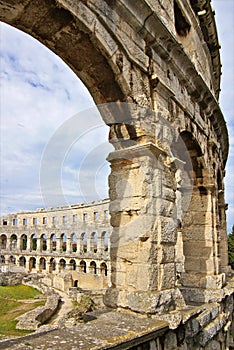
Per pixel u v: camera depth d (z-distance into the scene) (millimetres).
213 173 14383
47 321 26125
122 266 8211
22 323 22734
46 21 6711
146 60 8836
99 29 7145
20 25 6848
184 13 12430
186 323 8484
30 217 76188
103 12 7289
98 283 43969
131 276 7980
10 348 5371
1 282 45875
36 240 79688
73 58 7676
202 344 9539
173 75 10344
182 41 13445
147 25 8609
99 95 8352
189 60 10406
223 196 19109
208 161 14016
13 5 6266
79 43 7219
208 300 11938
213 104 13875
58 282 45969
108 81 8016
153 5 9594
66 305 32812
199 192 13547
